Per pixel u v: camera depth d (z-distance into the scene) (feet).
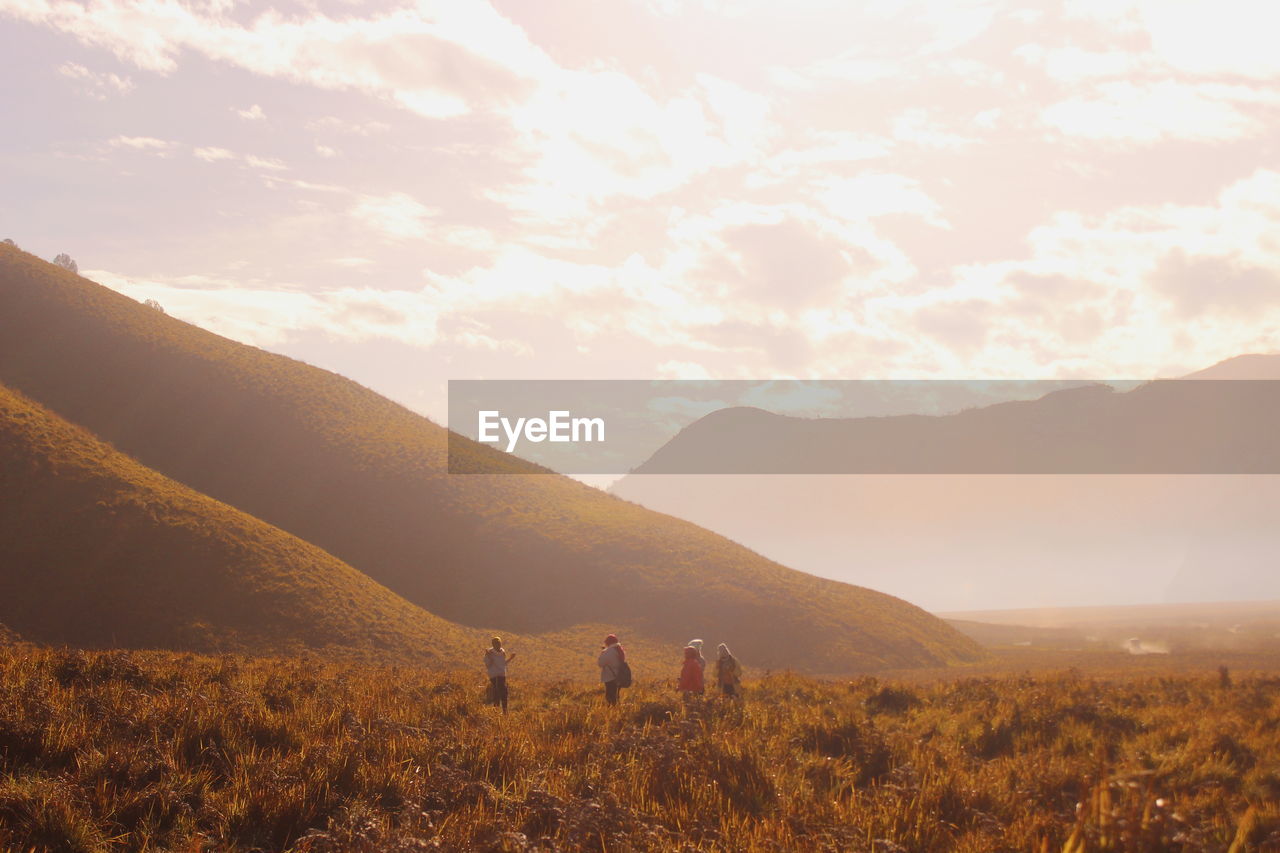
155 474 208.85
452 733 39.47
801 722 46.29
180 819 25.57
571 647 204.13
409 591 229.45
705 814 27.27
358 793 28.35
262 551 185.16
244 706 39.01
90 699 38.14
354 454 281.54
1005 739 47.70
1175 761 38.52
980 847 25.08
